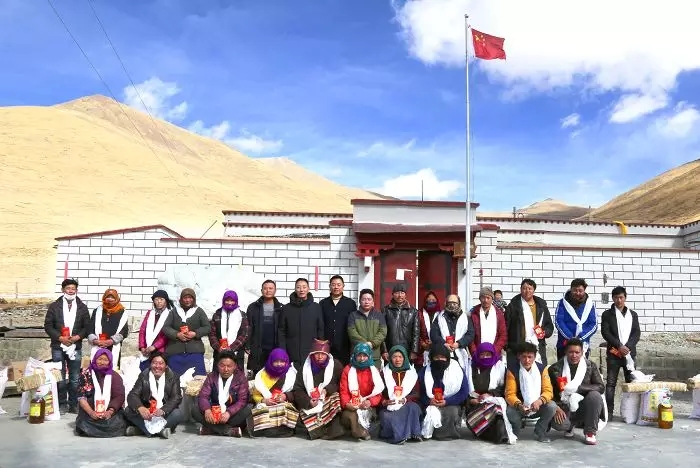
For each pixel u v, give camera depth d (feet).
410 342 31.27
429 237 55.67
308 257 57.67
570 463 23.16
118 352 32.68
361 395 27.25
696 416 32.01
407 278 56.08
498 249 60.13
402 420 26.37
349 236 57.62
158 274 57.77
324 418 26.86
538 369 27.25
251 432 26.96
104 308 32.86
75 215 213.25
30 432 27.66
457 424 27.30
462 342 29.68
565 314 31.91
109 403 26.89
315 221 87.10
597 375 27.58
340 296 31.83
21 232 184.65
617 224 99.86
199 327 32.14
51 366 31.42
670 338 57.93
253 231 83.35
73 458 23.02
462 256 55.26
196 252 58.03
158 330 31.40
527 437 27.78
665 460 23.65
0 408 32.48
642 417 30.45
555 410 26.63
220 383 27.27
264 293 31.91
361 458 23.63
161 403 27.07
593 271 61.00
